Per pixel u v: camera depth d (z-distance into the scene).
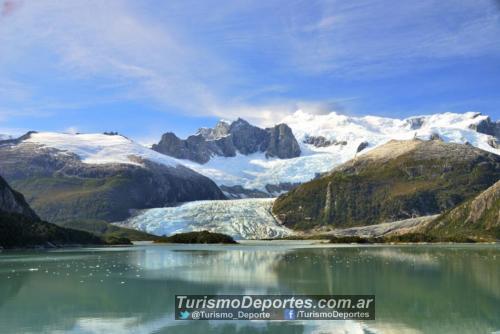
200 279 84.38
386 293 68.69
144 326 52.47
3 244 189.00
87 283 80.94
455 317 54.84
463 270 94.50
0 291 73.25
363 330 50.66
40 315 57.16
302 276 87.31
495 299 64.00
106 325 52.91
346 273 91.12
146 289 73.94
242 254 149.38
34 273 95.69
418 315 55.84
